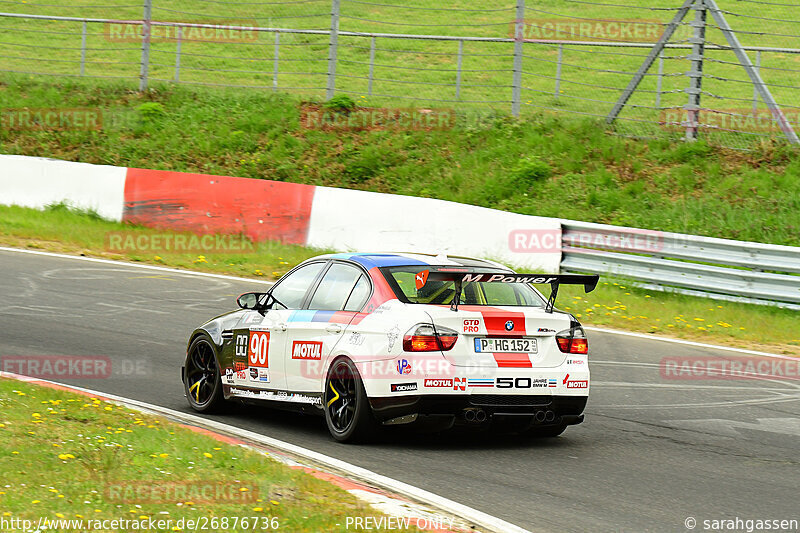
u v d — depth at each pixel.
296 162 71.56
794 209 58.53
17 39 113.81
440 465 22.62
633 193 62.62
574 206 62.03
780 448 25.39
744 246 47.28
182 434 22.98
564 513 19.12
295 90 87.62
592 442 25.73
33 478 18.12
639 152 67.56
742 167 64.12
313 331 25.80
